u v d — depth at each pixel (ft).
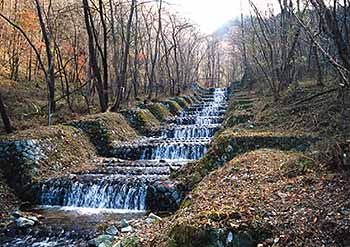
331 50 40.47
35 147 44.39
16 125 53.98
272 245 16.94
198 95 141.18
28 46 94.94
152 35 139.23
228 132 42.68
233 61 205.36
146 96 106.01
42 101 75.46
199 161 37.45
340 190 19.99
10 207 36.88
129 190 36.88
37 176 41.57
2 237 29.12
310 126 41.04
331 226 16.92
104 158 52.85
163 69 127.54
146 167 45.85
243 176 27.61
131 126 70.44
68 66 106.42
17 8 89.10
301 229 17.40
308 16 48.37
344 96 40.45
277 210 19.65
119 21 98.12
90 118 59.98
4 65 92.84
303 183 22.70
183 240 18.08
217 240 17.61
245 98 86.74
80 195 38.45
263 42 69.92
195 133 67.51
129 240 23.27
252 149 36.73
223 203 22.41
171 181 36.65
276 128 44.11
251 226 17.98
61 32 91.86
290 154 32.55
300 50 65.41
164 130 69.26
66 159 47.37
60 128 52.49
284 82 62.85
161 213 34.06
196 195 26.45
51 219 33.47
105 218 33.47
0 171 41.50
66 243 27.66
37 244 27.66
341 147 23.03
